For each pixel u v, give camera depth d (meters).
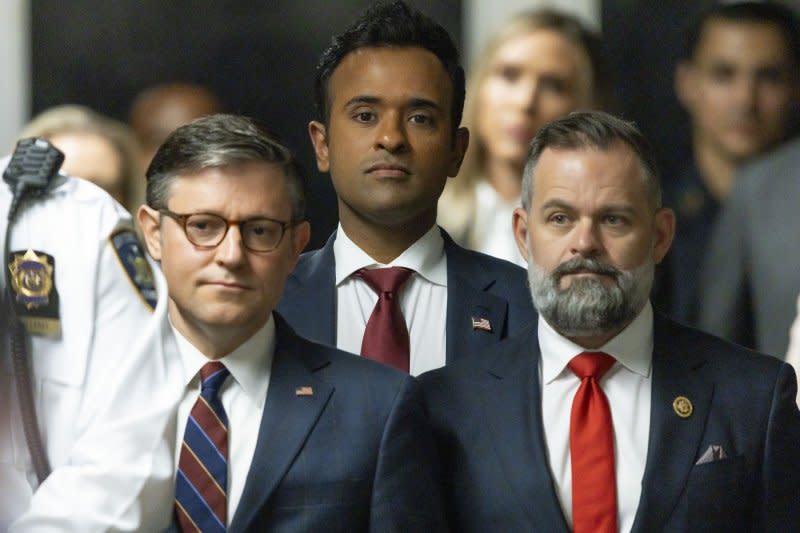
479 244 13.48
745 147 14.26
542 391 8.42
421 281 9.48
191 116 15.59
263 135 8.07
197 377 8.09
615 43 14.64
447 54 9.48
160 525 7.03
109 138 13.57
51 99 15.87
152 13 15.80
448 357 9.22
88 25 15.83
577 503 8.13
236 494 7.93
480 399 8.42
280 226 7.95
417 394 8.23
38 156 7.95
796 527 8.17
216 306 7.86
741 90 14.27
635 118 14.62
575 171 8.25
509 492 8.17
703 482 8.11
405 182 9.21
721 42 14.44
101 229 7.87
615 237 8.26
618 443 8.27
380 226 9.41
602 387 8.40
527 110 13.65
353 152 9.24
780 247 13.98
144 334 7.21
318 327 9.38
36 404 7.50
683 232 14.30
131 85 15.77
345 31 9.55
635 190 8.27
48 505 6.79
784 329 13.90
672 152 14.54
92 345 7.64
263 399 8.13
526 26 13.82
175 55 15.75
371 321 9.30
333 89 9.42
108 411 7.00
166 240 7.95
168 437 7.04
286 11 15.68
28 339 7.54
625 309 8.23
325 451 7.97
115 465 6.86
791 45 14.30
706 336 8.64
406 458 8.05
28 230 7.76
